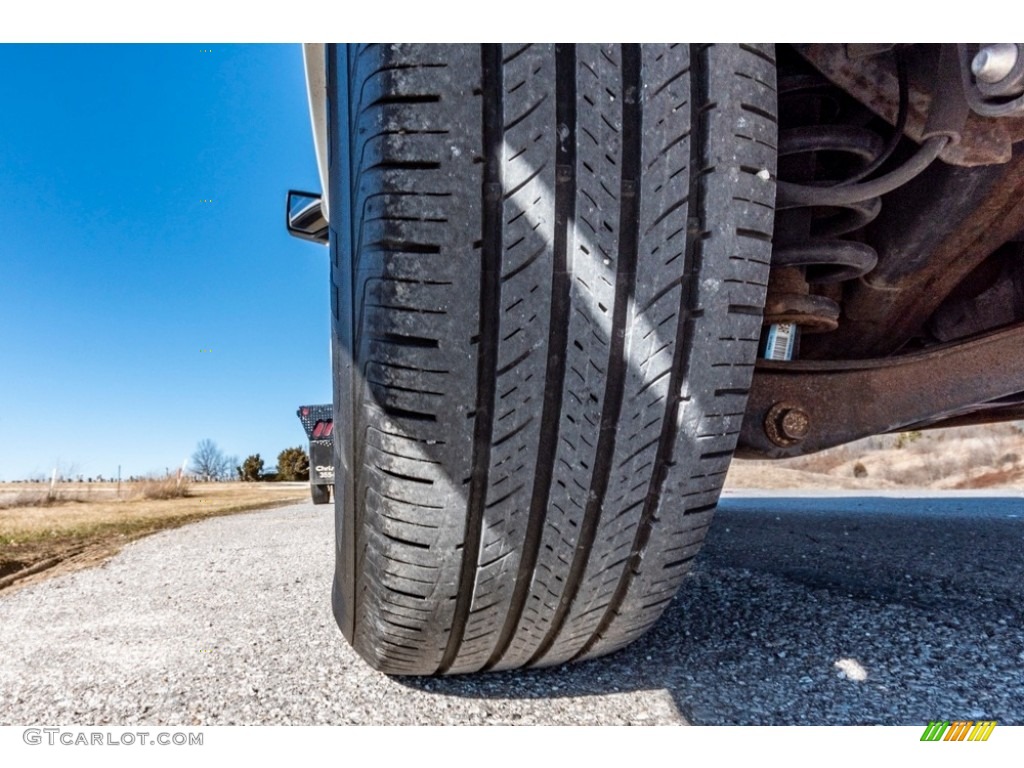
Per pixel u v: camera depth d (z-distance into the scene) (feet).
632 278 3.66
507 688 4.85
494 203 3.49
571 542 3.97
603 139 3.53
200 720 4.49
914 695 4.56
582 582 4.15
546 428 3.76
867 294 6.43
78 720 4.57
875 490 28.32
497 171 3.48
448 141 3.40
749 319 3.89
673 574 4.34
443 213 3.43
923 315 6.83
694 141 3.69
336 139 4.20
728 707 4.47
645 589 4.31
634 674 5.04
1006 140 4.54
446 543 3.88
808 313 5.62
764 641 5.65
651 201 3.62
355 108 3.68
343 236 4.00
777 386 6.02
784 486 34.24
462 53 3.42
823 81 5.07
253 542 13.84
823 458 59.26
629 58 3.64
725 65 3.70
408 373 3.58
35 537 16.74
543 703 4.59
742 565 8.49
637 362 3.71
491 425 3.66
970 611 6.27
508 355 3.56
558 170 3.53
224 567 10.77
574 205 3.52
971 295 7.09
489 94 3.46
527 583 4.10
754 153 3.76
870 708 4.40
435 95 3.40
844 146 4.96
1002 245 6.80
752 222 3.78
